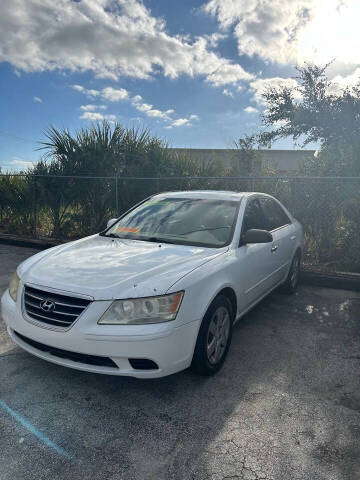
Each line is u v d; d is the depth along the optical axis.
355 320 4.53
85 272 2.93
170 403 2.75
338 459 2.23
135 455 2.23
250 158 8.75
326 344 3.84
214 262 3.22
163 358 2.64
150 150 8.82
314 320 4.51
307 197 6.86
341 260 6.55
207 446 2.32
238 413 2.65
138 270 2.94
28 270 3.14
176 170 8.63
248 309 3.97
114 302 2.61
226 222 3.90
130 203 8.48
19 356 3.38
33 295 2.85
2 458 2.18
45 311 2.74
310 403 2.79
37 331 2.76
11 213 9.85
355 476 2.10
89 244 3.76
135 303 2.62
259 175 8.38
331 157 7.16
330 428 2.51
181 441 2.36
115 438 2.37
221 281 3.15
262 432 2.46
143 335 2.56
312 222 6.93
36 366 3.21
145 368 2.67
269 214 4.84
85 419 2.55
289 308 4.94
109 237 4.06
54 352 2.78
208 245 3.63
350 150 6.95
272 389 2.97
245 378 3.13
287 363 3.42
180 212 4.20
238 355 3.56
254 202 4.51
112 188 8.52
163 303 2.66
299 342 3.88
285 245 4.89
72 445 2.30
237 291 3.49
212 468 2.14
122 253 3.38
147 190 8.34
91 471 2.10
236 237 3.72
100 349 2.57
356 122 6.80
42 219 9.50
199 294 2.89
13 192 9.56
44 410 2.63
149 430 2.45
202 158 9.11
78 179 8.68
